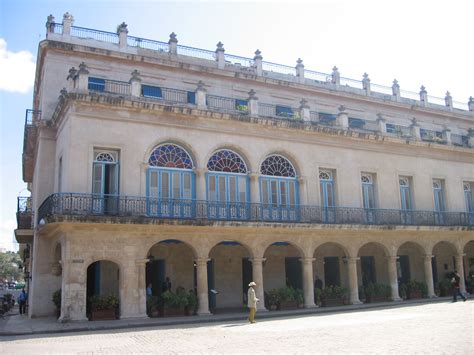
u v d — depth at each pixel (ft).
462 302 76.02
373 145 88.99
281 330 47.75
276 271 84.53
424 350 33.14
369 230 81.87
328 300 78.18
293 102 94.22
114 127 65.87
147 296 67.62
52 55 76.28
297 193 80.02
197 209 69.05
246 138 76.13
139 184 66.23
